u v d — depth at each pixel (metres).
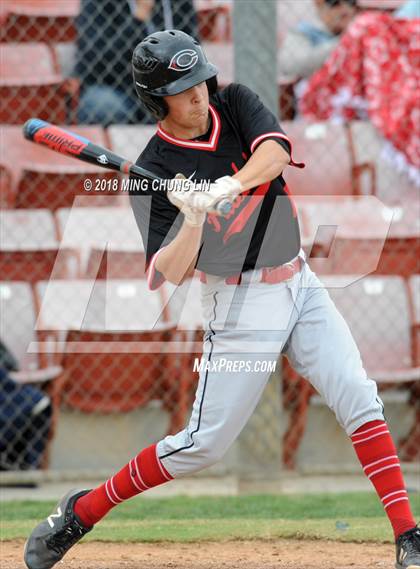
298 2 26.78
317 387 10.93
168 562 13.02
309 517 16.50
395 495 10.73
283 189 10.75
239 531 14.94
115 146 21.86
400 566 10.52
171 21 23.09
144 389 19.94
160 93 10.06
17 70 25.19
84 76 23.08
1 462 19.59
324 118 24.42
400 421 21.25
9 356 19.38
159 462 10.91
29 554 11.50
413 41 23.89
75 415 20.22
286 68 25.62
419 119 23.47
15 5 26.64
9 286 20.16
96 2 22.75
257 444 20.05
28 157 22.23
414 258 21.42
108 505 11.23
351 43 23.97
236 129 10.63
